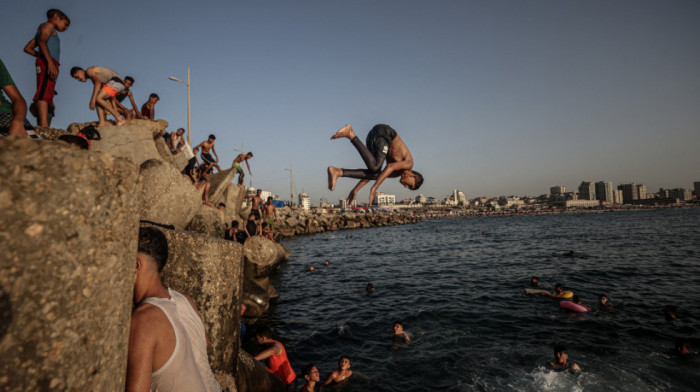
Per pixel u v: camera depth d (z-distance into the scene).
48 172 1.00
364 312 11.88
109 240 1.25
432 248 33.22
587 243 33.38
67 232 1.05
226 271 3.72
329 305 12.84
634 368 7.44
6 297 0.87
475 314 11.39
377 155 4.88
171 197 8.99
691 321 10.31
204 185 13.77
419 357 8.21
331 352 8.59
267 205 23.39
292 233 52.56
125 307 1.37
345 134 4.89
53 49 6.60
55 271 1.01
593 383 6.88
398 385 7.01
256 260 13.27
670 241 33.12
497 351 8.43
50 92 6.75
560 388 6.75
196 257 3.39
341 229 72.12
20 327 0.91
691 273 17.72
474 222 103.69
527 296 13.62
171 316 1.64
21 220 0.92
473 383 6.99
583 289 14.77
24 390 0.91
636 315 10.97
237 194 20.42
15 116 3.01
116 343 1.30
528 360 7.91
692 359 7.78
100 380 1.19
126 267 1.38
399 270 20.77
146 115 12.85
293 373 7.09
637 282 15.92
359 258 26.64
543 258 24.22
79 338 1.10
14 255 0.90
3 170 0.89
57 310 1.01
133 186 1.44
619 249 28.16
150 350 1.49
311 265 21.34
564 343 8.83
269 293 13.77
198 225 11.77
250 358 4.95
